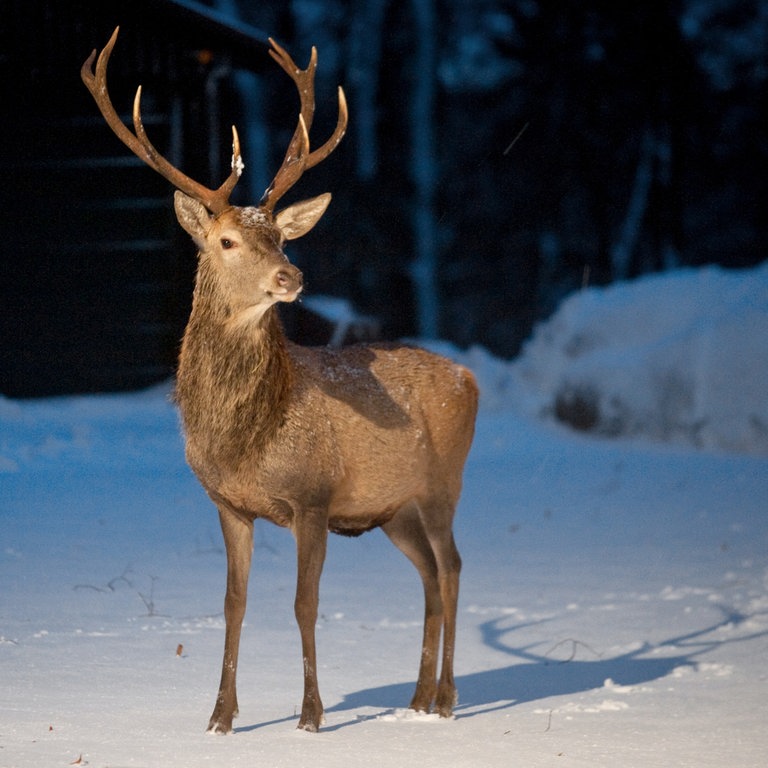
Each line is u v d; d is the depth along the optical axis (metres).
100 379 57.44
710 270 62.56
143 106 56.88
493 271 118.88
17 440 45.06
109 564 27.41
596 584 27.16
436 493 20.06
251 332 17.48
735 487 42.31
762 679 19.59
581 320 64.12
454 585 19.52
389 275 115.69
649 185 109.75
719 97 112.25
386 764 15.13
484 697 19.05
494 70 117.00
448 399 20.22
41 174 57.38
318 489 17.98
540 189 114.19
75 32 53.38
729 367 54.09
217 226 17.73
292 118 114.44
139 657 20.09
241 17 115.19
